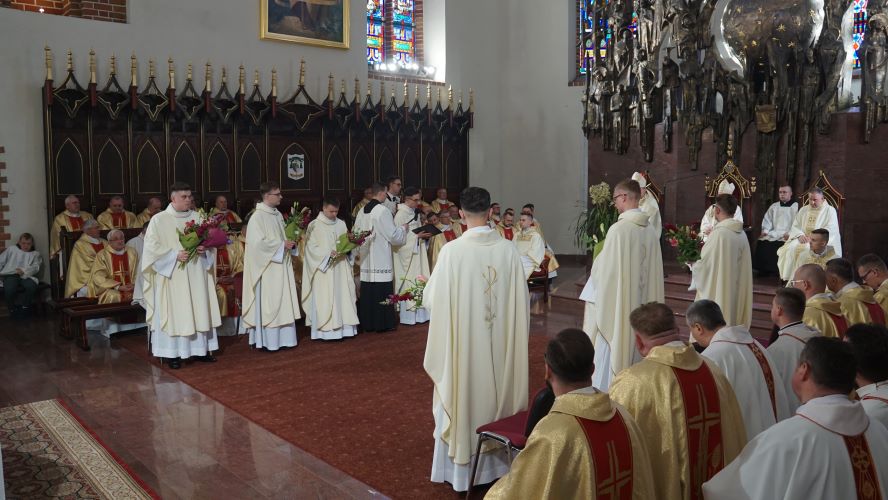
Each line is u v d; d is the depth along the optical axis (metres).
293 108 13.30
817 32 11.25
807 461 2.28
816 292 4.53
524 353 4.70
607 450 2.41
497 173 17.80
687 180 12.16
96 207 11.45
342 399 6.71
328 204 9.10
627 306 5.31
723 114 11.73
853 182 10.77
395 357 8.32
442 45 16.67
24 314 10.76
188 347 7.91
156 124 11.99
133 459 5.29
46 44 11.23
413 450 5.42
